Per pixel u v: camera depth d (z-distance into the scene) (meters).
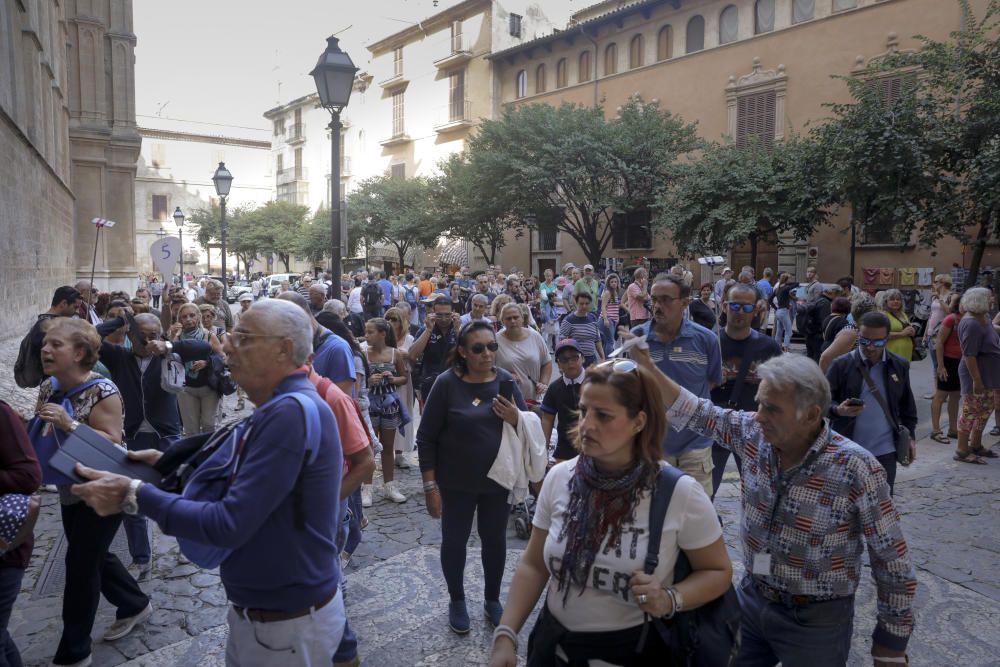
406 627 4.02
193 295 22.08
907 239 16.17
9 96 12.37
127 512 2.05
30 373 5.53
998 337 7.50
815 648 2.41
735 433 2.65
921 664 3.60
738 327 4.72
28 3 14.55
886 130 15.37
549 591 2.09
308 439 2.09
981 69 15.00
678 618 1.93
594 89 29.80
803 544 2.40
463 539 3.96
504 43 37.25
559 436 5.14
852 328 5.29
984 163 14.20
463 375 3.99
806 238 21.23
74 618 3.50
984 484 6.56
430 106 42.59
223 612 4.24
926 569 4.72
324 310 5.72
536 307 21.30
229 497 2.01
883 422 4.46
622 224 28.19
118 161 26.67
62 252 20.53
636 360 2.77
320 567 2.21
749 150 21.14
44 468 3.28
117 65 26.56
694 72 25.88
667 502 1.95
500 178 26.39
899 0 20.38
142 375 5.41
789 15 23.02
